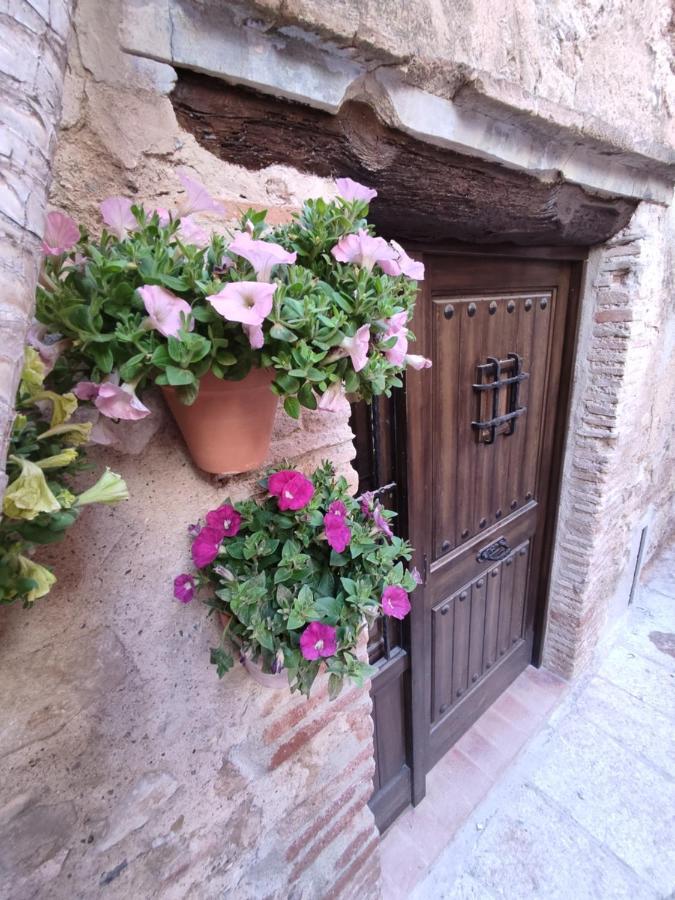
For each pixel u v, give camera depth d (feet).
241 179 1.86
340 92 1.84
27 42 0.90
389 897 4.31
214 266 1.41
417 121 2.11
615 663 6.80
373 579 2.23
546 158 2.91
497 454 4.96
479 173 2.65
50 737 1.73
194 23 1.48
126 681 1.91
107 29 1.40
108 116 1.48
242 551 2.00
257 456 1.78
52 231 1.21
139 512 1.84
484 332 4.24
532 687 6.47
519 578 6.07
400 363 1.77
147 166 1.60
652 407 6.05
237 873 2.50
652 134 4.04
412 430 3.75
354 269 1.56
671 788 5.09
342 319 1.42
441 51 2.09
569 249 4.60
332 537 2.02
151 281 1.25
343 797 3.08
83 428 1.27
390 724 4.62
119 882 2.01
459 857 4.60
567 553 6.01
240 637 2.14
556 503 5.93
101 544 1.77
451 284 3.77
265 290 1.21
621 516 6.21
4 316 0.90
